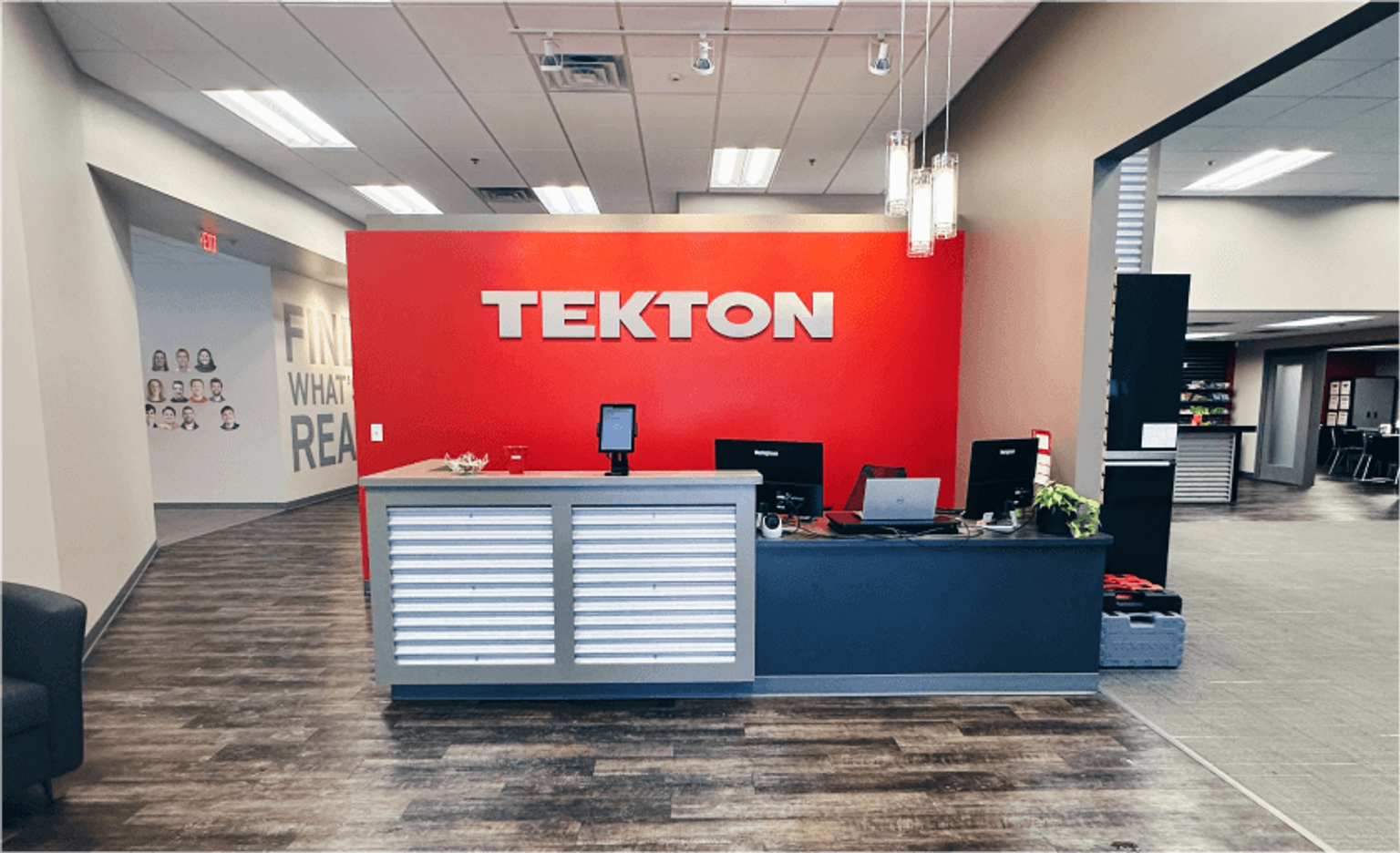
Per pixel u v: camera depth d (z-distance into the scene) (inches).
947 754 101.1
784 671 120.4
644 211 297.3
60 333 136.9
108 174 162.9
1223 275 256.8
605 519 116.0
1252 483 422.3
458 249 184.5
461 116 189.3
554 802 89.6
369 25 140.9
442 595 116.3
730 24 142.5
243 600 177.3
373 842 81.7
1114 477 162.7
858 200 277.1
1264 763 98.5
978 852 79.9
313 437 324.8
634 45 150.6
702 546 116.4
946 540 117.2
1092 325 131.6
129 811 87.4
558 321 185.0
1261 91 160.2
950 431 189.6
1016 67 157.5
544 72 163.0
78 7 131.6
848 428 189.5
